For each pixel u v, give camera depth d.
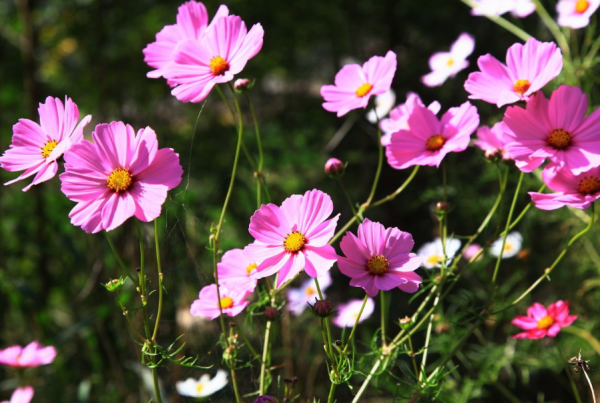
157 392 0.83
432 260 1.15
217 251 0.88
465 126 0.92
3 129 2.17
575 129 0.87
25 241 1.76
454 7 2.22
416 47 2.36
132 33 2.19
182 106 2.30
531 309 1.03
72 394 1.51
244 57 0.86
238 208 1.86
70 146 0.81
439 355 1.44
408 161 0.93
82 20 2.01
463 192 1.58
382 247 0.83
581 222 1.37
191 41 0.88
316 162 2.39
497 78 0.90
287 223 0.82
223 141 2.25
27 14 1.80
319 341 1.36
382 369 0.89
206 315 0.90
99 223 0.80
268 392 1.00
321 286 1.21
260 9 2.32
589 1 1.07
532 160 0.87
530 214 1.44
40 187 1.76
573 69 1.30
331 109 0.96
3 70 2.10
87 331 1.44
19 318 1.77
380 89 0.93
